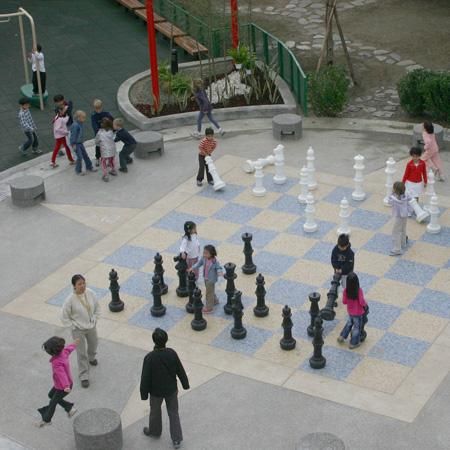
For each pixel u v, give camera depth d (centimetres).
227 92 2838
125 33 3406
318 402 1633
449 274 1969
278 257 2053
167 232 2186
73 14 3588
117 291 1891
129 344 1809
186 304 1916
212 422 1599
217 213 2250
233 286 1861
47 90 2986
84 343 1678
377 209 2227
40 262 2106
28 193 2312
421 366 1708
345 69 2964
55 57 3222
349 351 1753
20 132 2734
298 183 2369
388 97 2841
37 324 1889
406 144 2578
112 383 1705
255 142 2617
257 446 1544
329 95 2692
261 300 1847
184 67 3041
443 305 1875
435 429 1561
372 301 1892
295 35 3322
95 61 3184
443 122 2667
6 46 3319
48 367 1761
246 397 1653
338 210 2230
